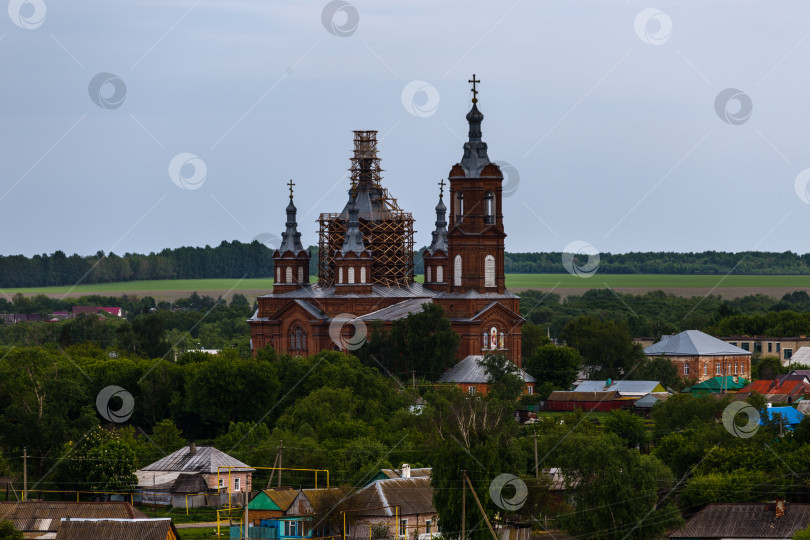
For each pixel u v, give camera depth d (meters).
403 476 145.88
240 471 163.75
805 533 121.31
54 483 163.38
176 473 165.38
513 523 133.75
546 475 140.00
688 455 156.12
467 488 129.12
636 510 131.38
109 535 125.81
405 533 137.50
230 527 140.50
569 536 131.62
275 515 141.50
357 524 137.88
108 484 160.75
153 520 127.62
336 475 157.38
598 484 132.62
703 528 130.00
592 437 151.75
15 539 124.88
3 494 158.50
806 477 142.38
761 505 131.50
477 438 134.88
